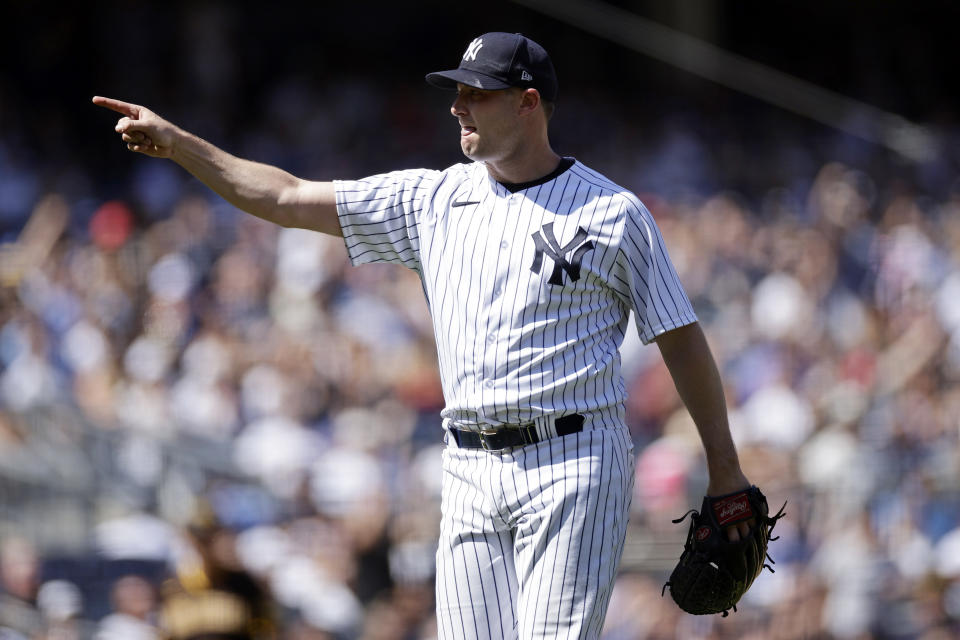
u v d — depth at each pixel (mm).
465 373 12125
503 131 11961
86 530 26078
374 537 25344
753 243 39438
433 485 26562
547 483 11930
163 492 27094
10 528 26094
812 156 48656
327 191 12695
